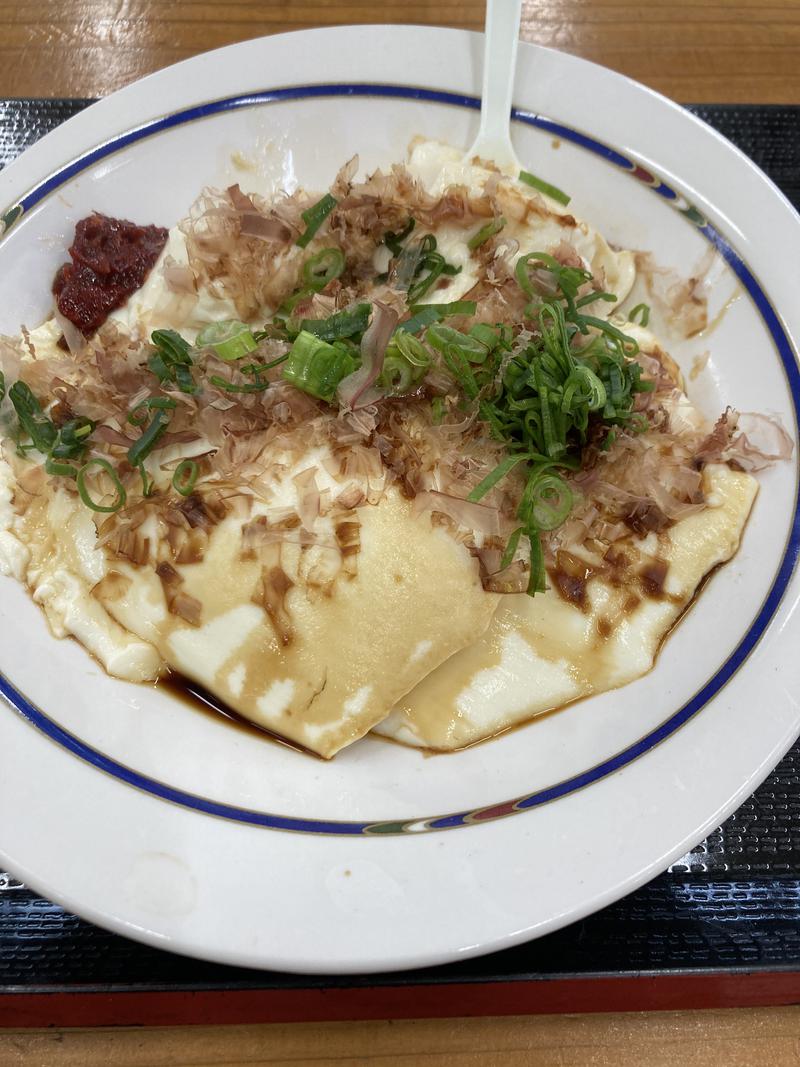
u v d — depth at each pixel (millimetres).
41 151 270
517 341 242
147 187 280
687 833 207
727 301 268
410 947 196
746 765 214
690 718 222
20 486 252
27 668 229
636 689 237
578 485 245
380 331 237
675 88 326
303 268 267
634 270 280
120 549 238
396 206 265
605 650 242
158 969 221
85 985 219
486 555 232
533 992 228
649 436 254
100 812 211
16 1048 229
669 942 226
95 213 277
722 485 252
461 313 248
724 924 228
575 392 235
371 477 232
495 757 233
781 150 313
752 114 318
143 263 280
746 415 257
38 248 271
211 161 282
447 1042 233
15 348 254
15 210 267
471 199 264
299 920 199
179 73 275
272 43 276
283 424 240
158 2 334
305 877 206
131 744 226
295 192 275
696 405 271
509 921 198
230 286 261
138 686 239
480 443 240
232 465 235
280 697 232
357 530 227
